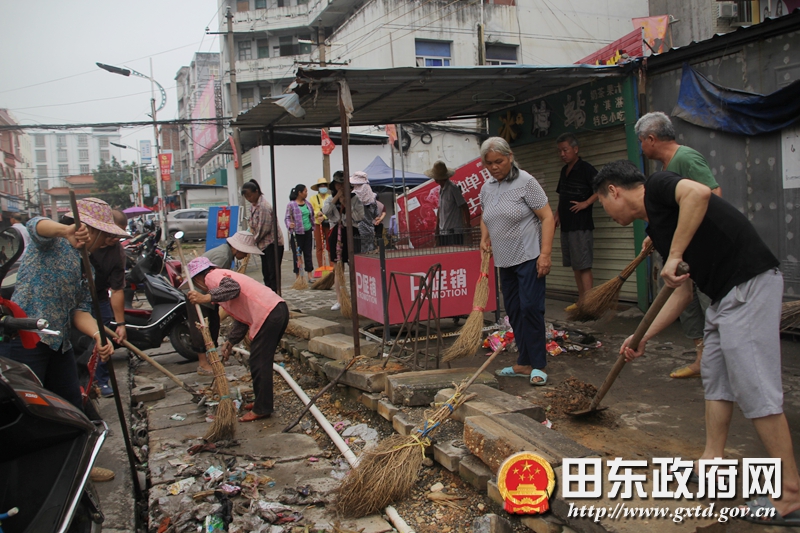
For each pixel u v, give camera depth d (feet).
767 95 16.35
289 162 67.31
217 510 10.16
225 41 126.82
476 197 28.68
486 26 68.03
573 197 20.44
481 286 15.01
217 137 127.65
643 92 20.16
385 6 65.82
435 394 13.07
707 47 18.17
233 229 40.81
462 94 21.56
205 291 15.97
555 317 21.57
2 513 7.64
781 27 16.38
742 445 10.46
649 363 15.67
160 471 11.89
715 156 18.52
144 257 21.56
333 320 23.66
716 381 8.65
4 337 10.44
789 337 16.94
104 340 10.81
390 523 9.66
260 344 14.56
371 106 20.88
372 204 25.39
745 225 8.21
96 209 11.57
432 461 11.21
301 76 14.66
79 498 7.70
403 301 18.08
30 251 10.73
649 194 8.97
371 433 13.15
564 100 23.00
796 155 16.31
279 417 14.98
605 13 73.31
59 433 8.16
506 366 16.17
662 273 8.54
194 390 16.79
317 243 38.96
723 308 8.30
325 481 11.25
